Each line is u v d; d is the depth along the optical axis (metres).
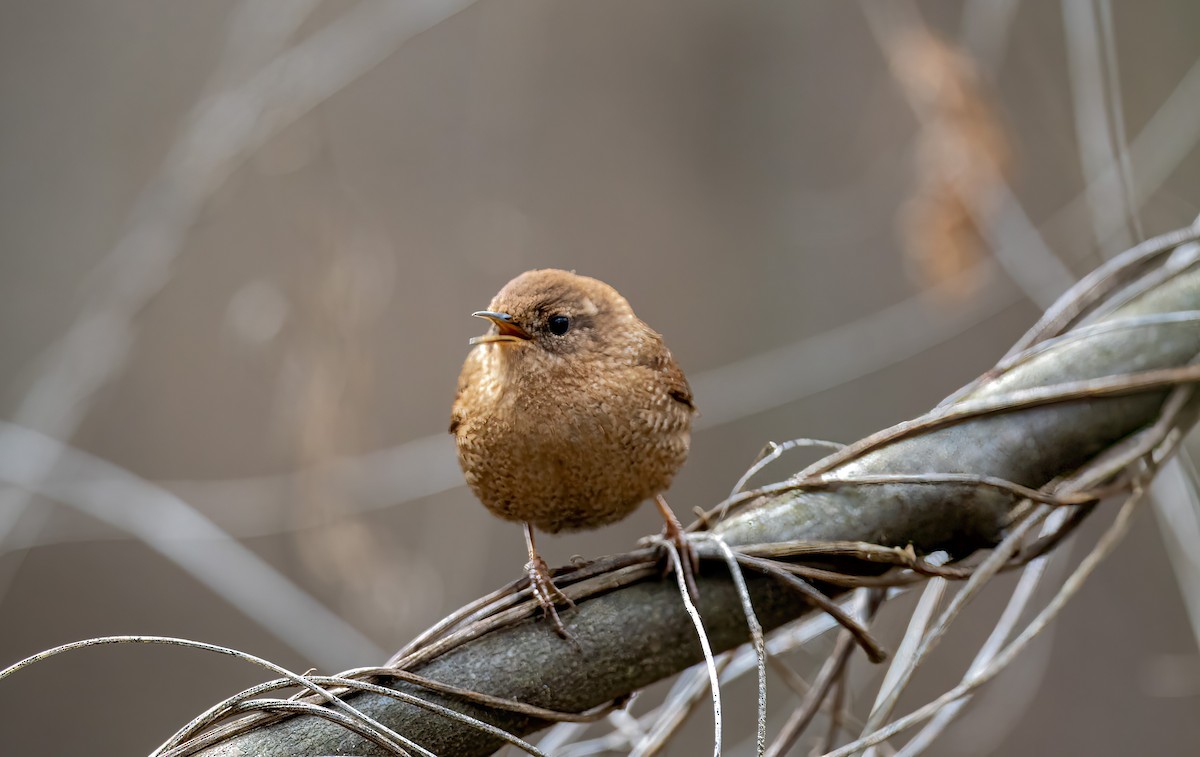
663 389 5.59
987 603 12.20
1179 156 8.73
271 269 10.84
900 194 13.20
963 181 9.27
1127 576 12.05
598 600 4.46
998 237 9.28
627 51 13.62
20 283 12.55
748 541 4.57
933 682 11.89
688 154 13.80
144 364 12.09
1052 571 9.29
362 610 9.89
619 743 5.84
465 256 13.04
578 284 5.65
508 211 13.18
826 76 13.56
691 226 13.78
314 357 10.34
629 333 5.62
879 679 10.77
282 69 8.96
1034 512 4.85
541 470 5.42
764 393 12.62
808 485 4.67
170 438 12.25
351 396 10.28
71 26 12.88
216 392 12.21
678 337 13.61
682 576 4.38
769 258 13.70
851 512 4.62
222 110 8.87
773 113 13.69
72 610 12.59
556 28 13.45
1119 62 10.61
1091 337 4.88
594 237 13.59
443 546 11.74
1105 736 11.79
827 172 13.59
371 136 12.64
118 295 8.70
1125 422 4.78
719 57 13.75
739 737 11.84
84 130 12.84
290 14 9.16
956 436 4.76
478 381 5.73
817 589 4.67
